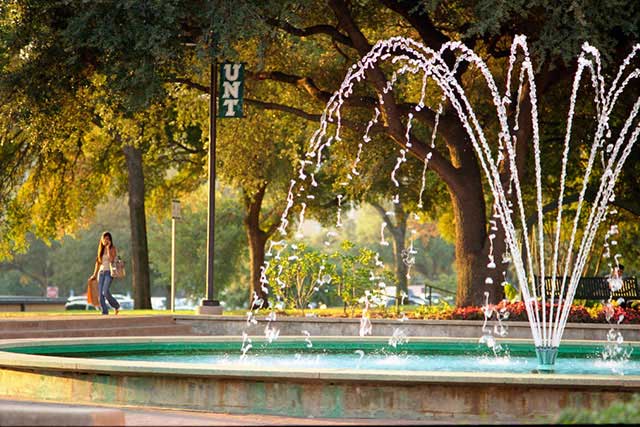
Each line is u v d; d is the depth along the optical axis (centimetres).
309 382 1096
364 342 1692
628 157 3172
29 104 2658
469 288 2588
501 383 1066
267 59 3155
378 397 1084
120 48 2439
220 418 983
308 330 2214
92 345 1595
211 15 2353
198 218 7131
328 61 3272
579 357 1670
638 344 1667
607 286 2669
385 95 2553
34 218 3997
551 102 3148
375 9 2983
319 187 4172
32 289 9762
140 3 2355
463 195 2614
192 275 7075
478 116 3161
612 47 2270
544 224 3862
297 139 3838
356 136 3372
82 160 4162
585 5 2225
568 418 761
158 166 4409
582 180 3559
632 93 2912
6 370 1257
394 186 4109
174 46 2433
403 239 6669
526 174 3394
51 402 1127
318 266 2481
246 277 7850
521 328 2127
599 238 3962
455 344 1683
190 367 1123
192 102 3609
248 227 4197
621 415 741
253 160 3556
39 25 2609
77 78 2709
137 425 862
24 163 3778
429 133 3566
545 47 2247
